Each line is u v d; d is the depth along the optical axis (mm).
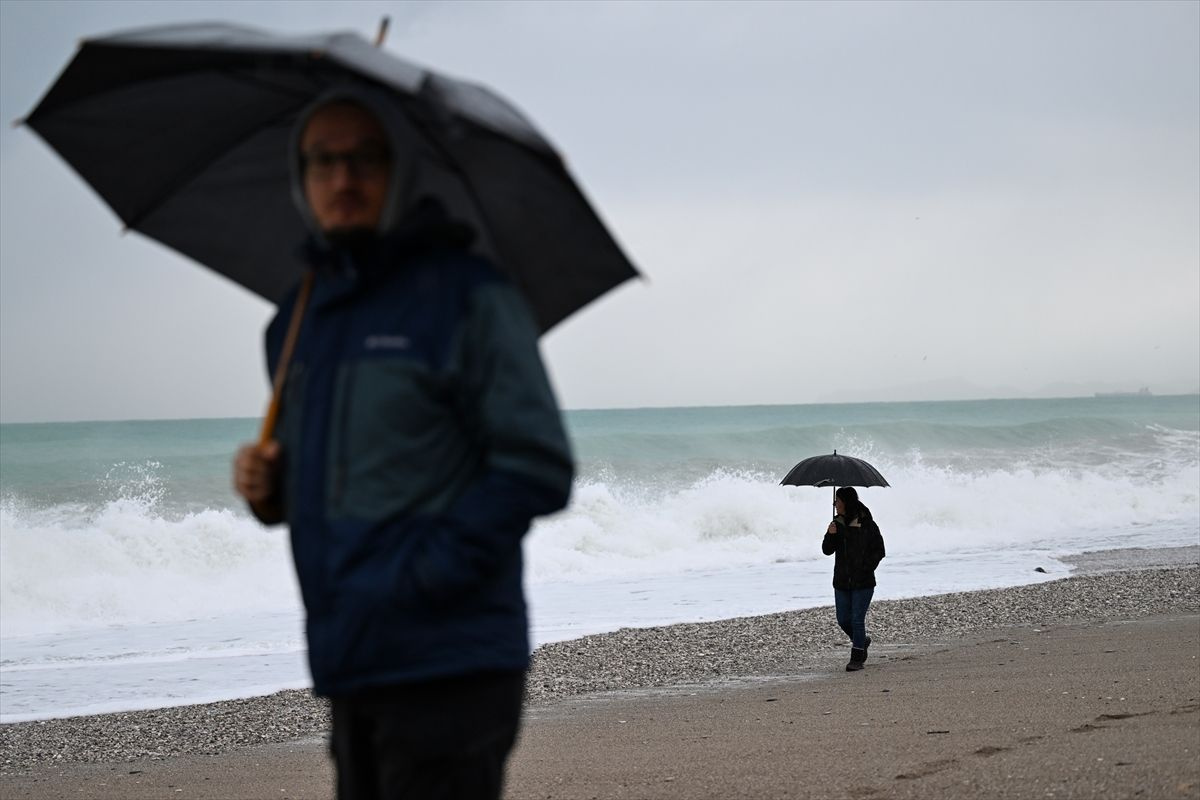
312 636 3596
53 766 13352
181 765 13086
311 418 3664
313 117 3793
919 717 12805
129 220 4332
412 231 3645
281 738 14523
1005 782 9203
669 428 124938
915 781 9562
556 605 26078
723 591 28125
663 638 21094
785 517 37875
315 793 11148
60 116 3914
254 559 31047
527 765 11422
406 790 3623
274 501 3965
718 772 10609
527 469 3496
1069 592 25203
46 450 73250
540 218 4094
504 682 3656
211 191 4395
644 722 13898
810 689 15859
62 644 23000
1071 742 10555
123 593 27703
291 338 3977
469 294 3609
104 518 34656
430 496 3551
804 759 10891
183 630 24484
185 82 3998
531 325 3705
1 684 18766
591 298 4254
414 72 3605
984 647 18922
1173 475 51156
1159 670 14992
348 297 3699
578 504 37156
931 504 41062
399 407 3543
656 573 32219
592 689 16766
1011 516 41125
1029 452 65312
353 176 3730
